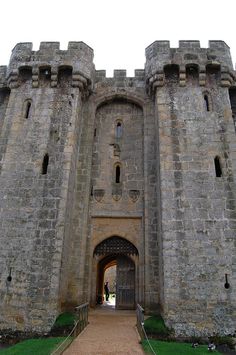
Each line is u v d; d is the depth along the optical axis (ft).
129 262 57.88
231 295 44.52
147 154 59.47
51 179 52.49
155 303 50.03
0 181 53.21
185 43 61.41
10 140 56.34
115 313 52.65
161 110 56.90
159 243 51.37
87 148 60.59
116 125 65.10
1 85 66.28
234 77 60.80
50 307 44.62
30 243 48.49
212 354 35.55
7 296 46.11
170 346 37.93
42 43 63.05
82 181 57.93
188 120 55.93
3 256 48.24
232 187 50.90
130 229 56.24
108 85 66.54
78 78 59.98
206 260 46.42
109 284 125.59
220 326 42.91
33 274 46.62
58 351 30.30
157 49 61.21
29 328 43.70
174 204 49.73
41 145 55.52
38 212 50.34
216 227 48.24
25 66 61.57
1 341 43.19
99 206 57.82
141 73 67.36
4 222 50.31
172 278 45.62
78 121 59.93
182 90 58.65
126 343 34.81
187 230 48.08
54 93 59.88
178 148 53.67
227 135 54.65
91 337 37.11
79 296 50.80
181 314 43.83
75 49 62.39
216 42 61.72
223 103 57.47
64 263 49.29
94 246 55.42
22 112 58.80
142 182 59.31
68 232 51.98
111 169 60.90
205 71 59.11
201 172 51.88
